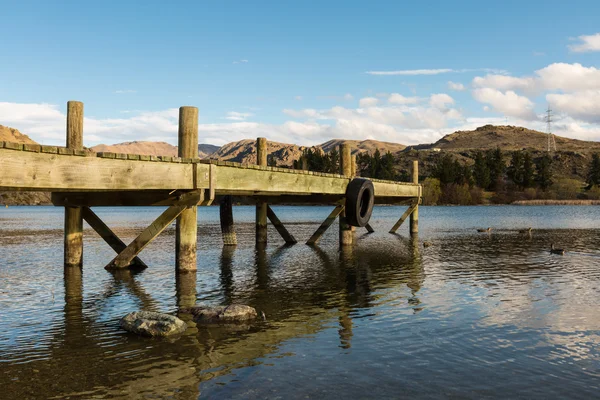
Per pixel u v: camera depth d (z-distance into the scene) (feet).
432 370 24.43
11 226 147.74
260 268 57.77
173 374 24.18
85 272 54.08
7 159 26.68
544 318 34.19
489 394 21.68
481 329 31.48
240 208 371.35
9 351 27.68
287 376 23.80
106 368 25.00
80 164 30.96
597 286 46.11
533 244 87.15
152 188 36.86
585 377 23.57
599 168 546.67
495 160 541.75
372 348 27.78
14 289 45.16
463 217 209.05
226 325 32.71
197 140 45.57
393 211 287.89
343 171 76.95
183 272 51.98
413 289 44.88
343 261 64.08
